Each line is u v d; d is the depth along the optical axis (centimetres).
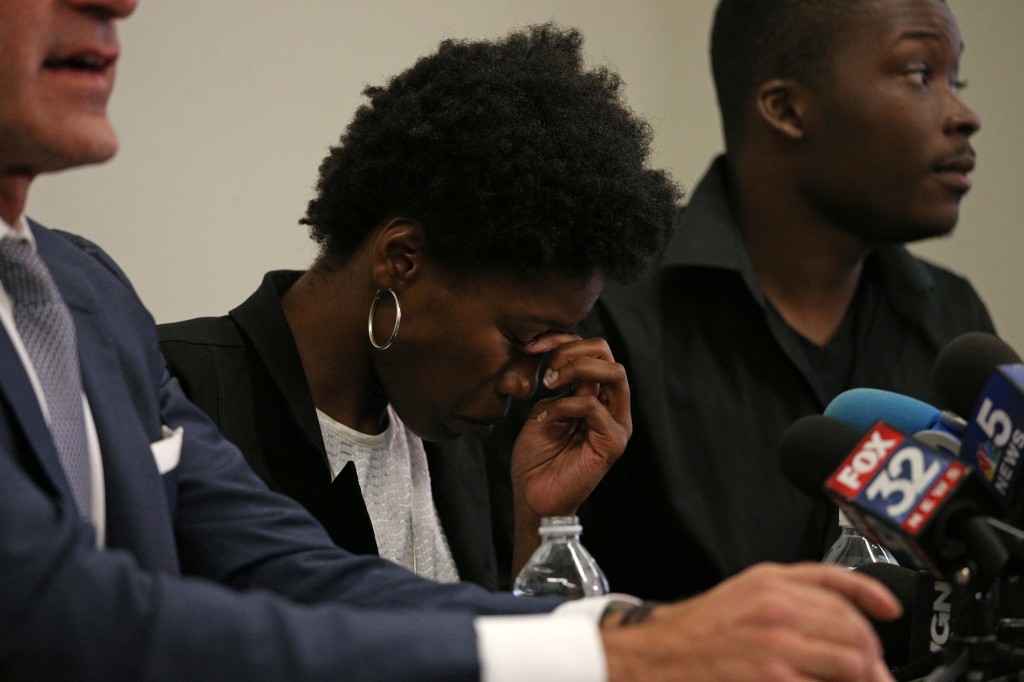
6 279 339
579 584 446
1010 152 1216
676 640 266
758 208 801
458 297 489
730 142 823
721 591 274
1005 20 1221
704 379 771
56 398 333
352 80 930
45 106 315
